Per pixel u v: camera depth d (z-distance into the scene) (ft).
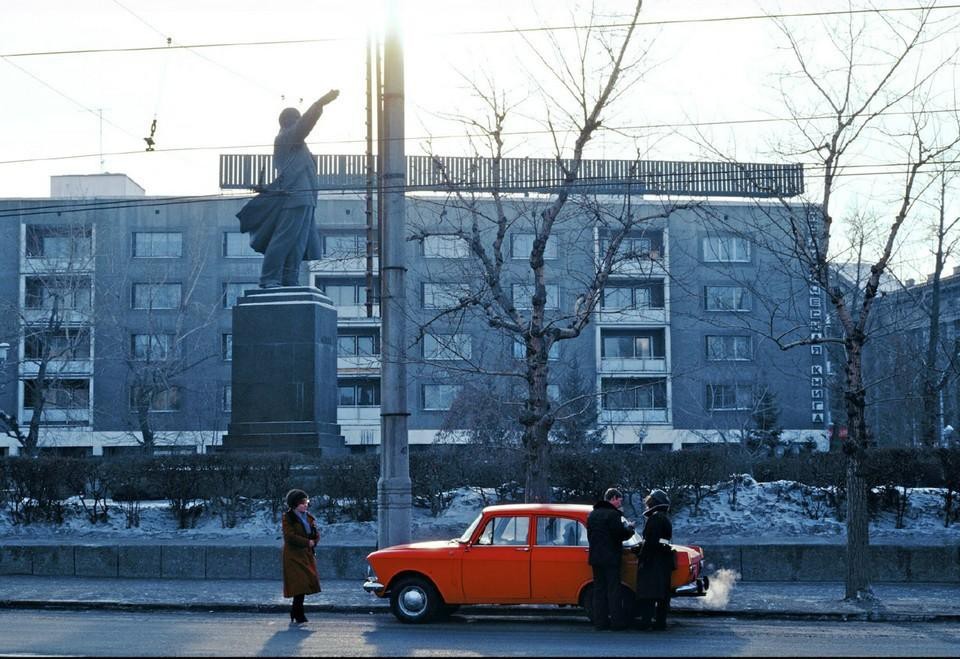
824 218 61.62
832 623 55.31
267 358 106.01
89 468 89.15
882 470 85.46
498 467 90.38
